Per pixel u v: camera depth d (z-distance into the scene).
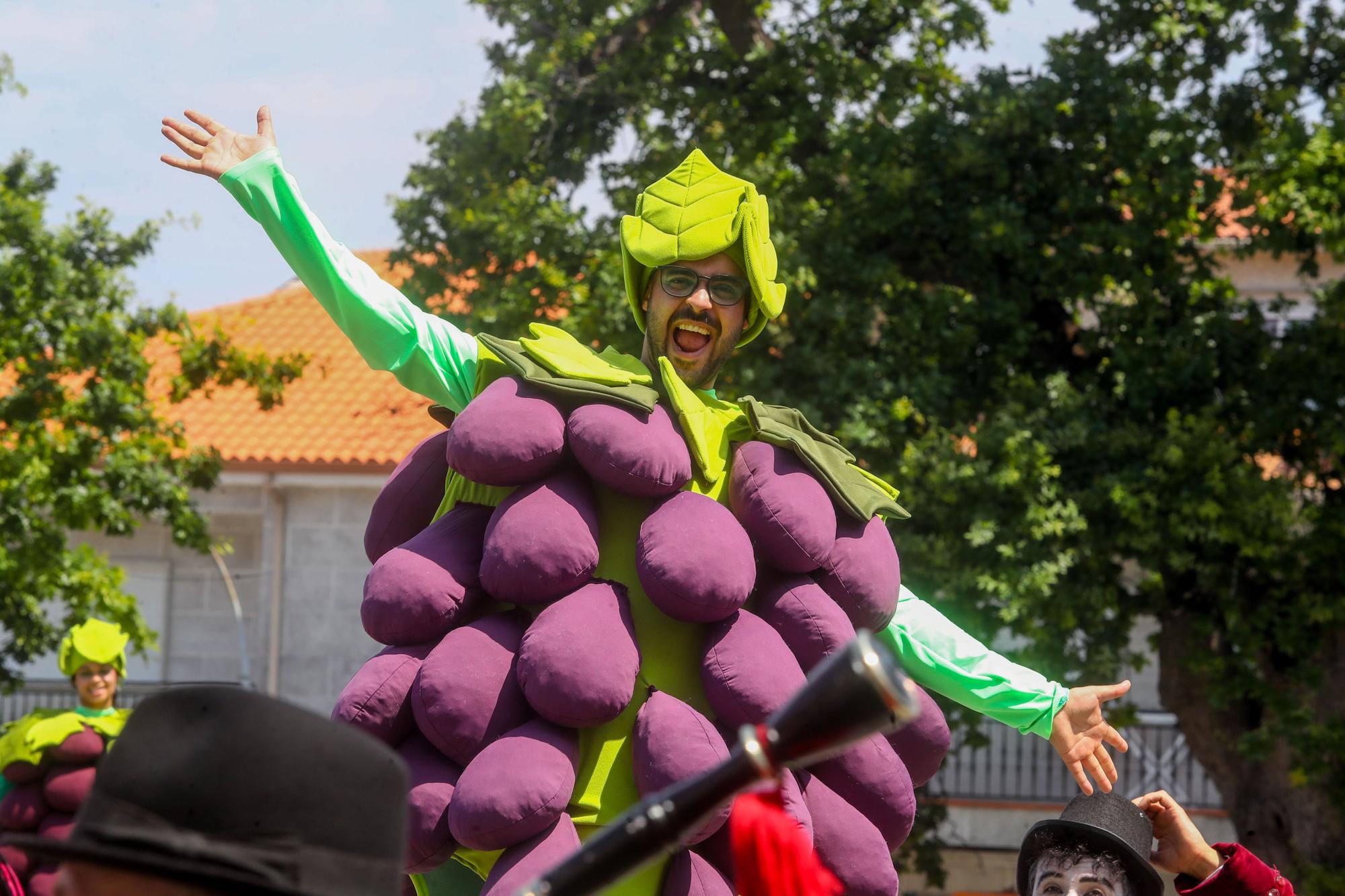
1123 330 11.15
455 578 3.19
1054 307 11.63
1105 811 3.50
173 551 16.39
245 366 11.88
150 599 16.31
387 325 3.44
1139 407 10.78
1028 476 10.00
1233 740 11.15
